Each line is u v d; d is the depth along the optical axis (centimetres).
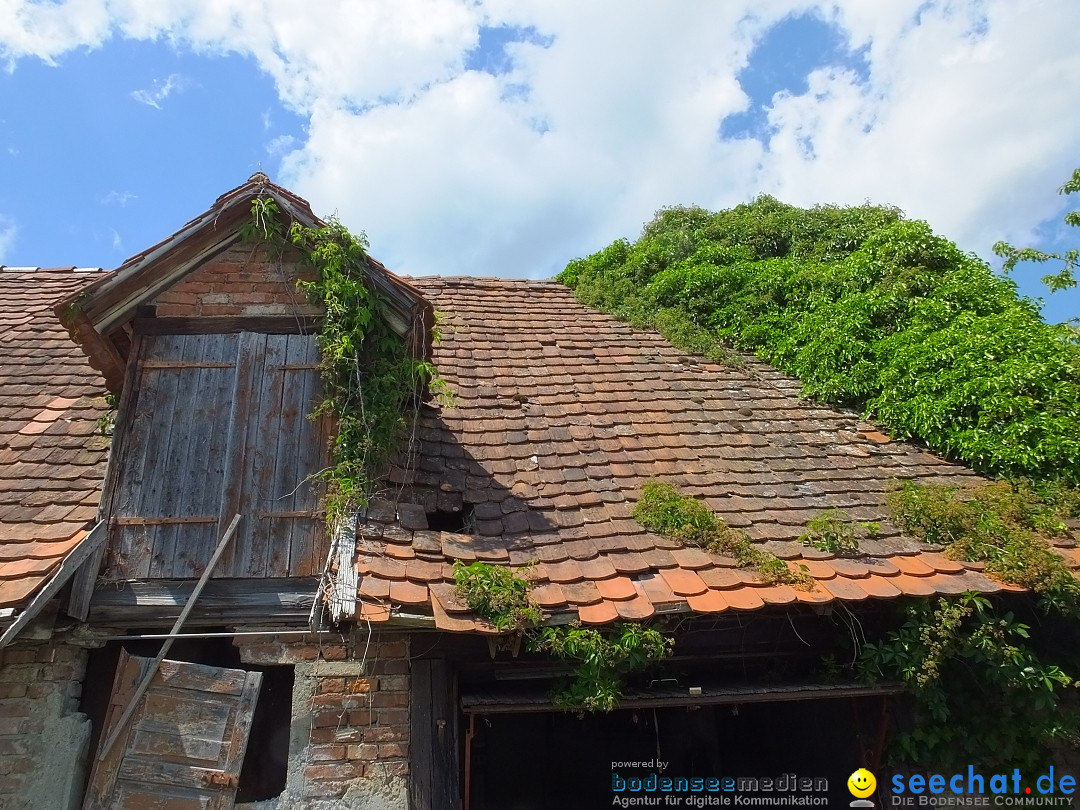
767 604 465
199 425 514
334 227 542
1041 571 498
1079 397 647
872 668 499
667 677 538
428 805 443
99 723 481
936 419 688
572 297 1020
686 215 1712
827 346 801
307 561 481
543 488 586
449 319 888
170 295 551
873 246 930
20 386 685
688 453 661
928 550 541
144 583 469
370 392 534
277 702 562
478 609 437
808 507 591
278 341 543
